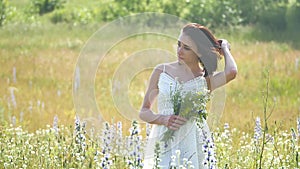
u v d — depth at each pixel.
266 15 32.03
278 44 26.89
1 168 9.39
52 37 27.89
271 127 12.42
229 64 8.44
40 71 20.59
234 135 12.02
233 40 28.14
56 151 9.66
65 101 16.58
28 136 10.80
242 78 19.81
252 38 28.72
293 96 18.06
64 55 23.33
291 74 20.69
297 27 30.78
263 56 23.58
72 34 28.80
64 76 19.98
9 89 17.44
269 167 9.23
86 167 8.86
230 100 16.89
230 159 9.84
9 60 22.22
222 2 32.44
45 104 16.05
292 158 9.34
